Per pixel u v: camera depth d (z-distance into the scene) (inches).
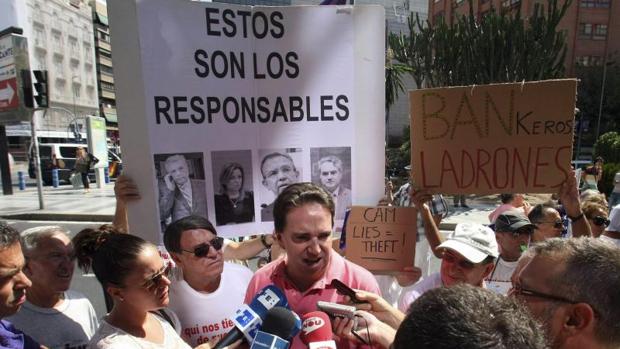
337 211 86.5
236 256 99.7
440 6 1600.6
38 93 381.7
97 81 2409.0
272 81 81.4
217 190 80.7
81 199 482.0
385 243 80.4
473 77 560.7
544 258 43.3
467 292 29.8
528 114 74.8
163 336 57.7
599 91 1199.6
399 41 687.1
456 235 72.2
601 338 39.2
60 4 2059.5
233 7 77.9
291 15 80.1
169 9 73.9
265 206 83.7
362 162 85.9
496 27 528.4
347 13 81.6
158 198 76.9
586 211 123.0
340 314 46.5
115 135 1528.1
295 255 51.1
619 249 41.6
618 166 469.1
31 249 68.5
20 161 1282.0
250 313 53.3
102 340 51.1
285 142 83.2
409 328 28.6
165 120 75.9
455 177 80.0
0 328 52.4
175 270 75.5
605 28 1386.6
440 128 79.4
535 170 76.0
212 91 78.5
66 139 902.4
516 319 27.8
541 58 518.6
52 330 68.7
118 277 52.6
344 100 83.9
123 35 72.2
